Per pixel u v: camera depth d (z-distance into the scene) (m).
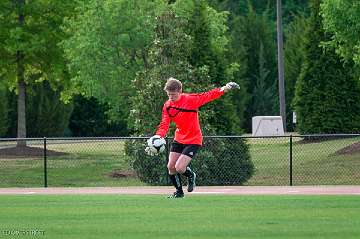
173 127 65.94
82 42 102.81
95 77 103.75
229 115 77.00
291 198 42.31
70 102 163.88
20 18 112.00
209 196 44.53
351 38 95.56
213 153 64.50
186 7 102.25
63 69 112.69
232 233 27.58
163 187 58.22
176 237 26.75
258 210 35.31
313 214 33.41
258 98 188.62
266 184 67.38
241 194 46.66
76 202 41.16
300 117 111.62
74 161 87.38
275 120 124.25
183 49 73.94
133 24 102.25
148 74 71.44
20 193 50.53
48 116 160.50
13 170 82.75
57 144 125.75
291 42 179.75
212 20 120.12
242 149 65.56
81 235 27.55
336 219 31.48
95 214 34.53
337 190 50.88
